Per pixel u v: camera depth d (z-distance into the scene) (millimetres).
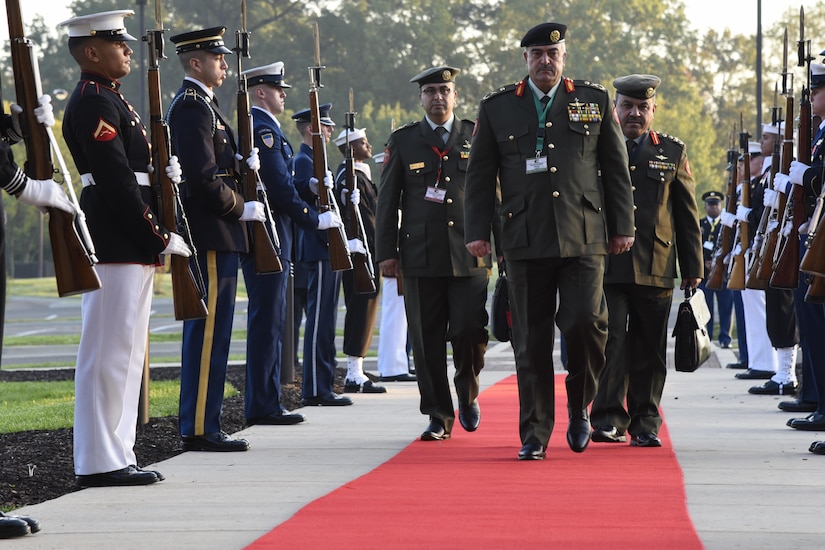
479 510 7910
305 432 12469
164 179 9430
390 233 12211
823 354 12430
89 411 9211
